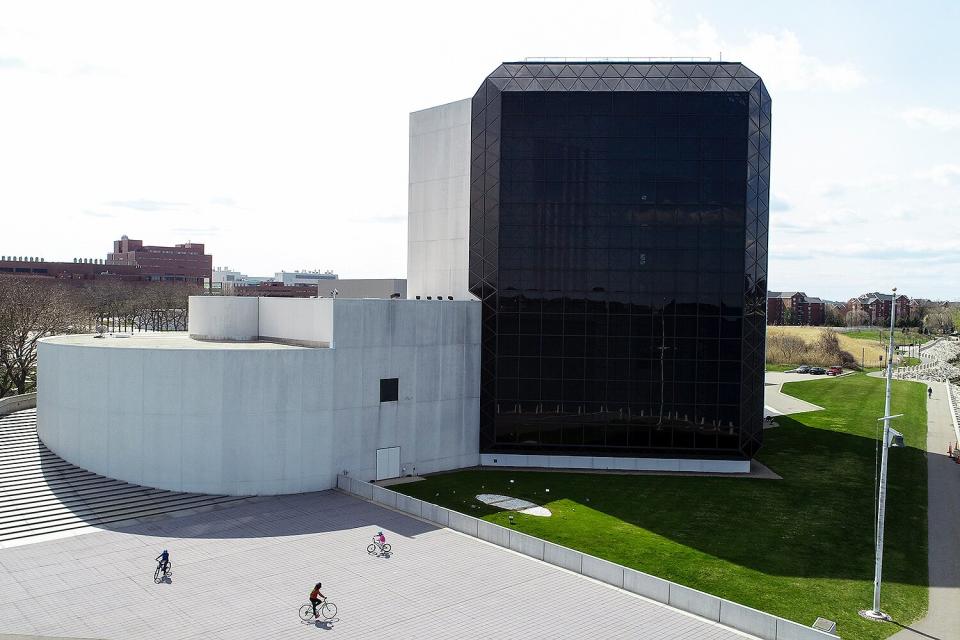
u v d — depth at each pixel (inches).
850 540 1640.0
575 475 2186.3
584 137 2244.1
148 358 1815.9
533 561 1465.3
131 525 1626.5
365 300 2014.0
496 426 2289.6
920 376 5521.7
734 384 2224.4
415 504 1742.1
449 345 2220.7
